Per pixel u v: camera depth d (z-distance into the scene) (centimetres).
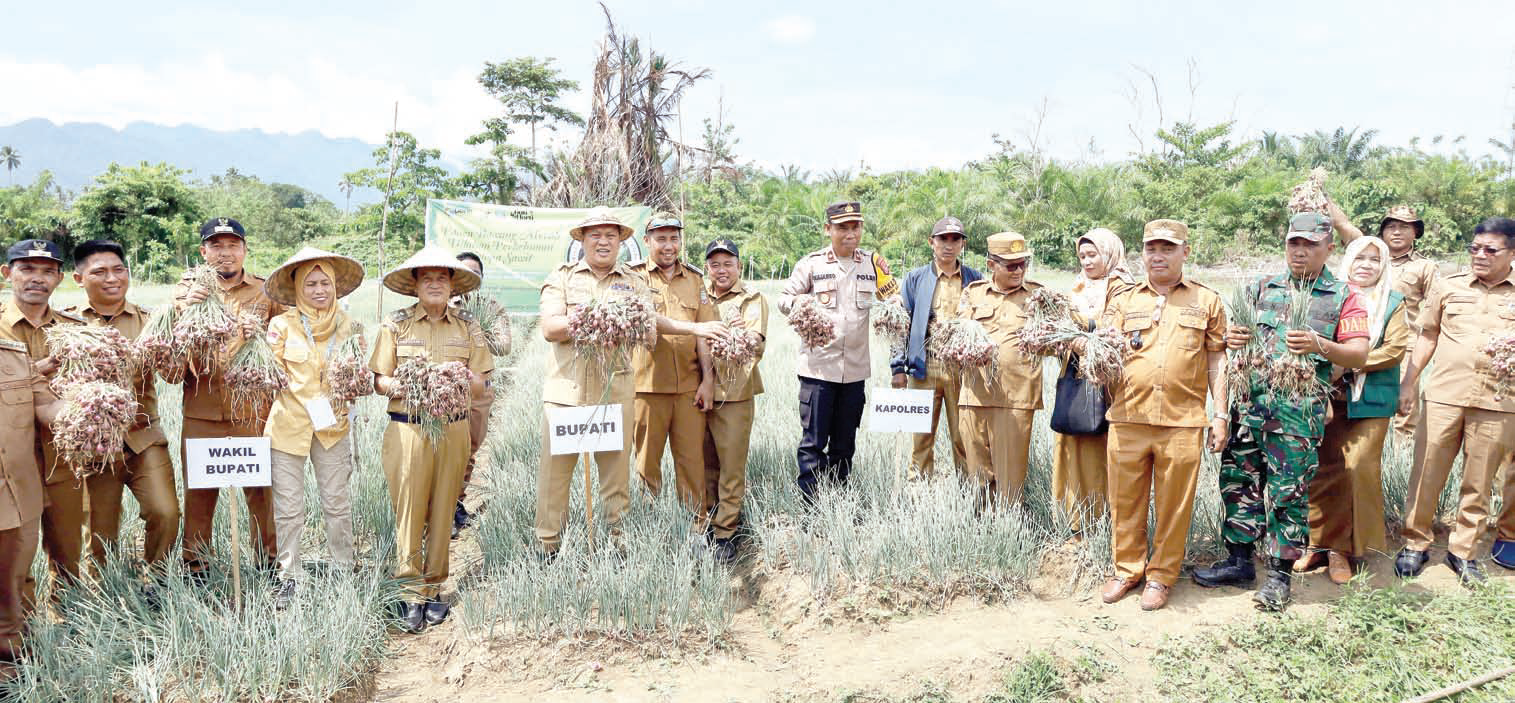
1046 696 400
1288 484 453
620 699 407
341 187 2905
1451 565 494
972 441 557
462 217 1157
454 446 481
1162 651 429
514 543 546
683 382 554
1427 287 564
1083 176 3180
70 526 460
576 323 471
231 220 506
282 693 396
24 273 433
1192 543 531
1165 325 460
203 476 437
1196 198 3155
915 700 400
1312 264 451
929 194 3102
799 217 3100
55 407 423
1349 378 481
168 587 443
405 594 485
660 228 543
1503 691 379
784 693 406
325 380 480
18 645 411
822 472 595
